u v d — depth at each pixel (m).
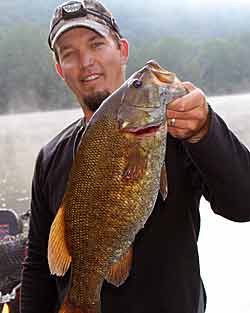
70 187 0.69
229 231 2.08
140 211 0.65
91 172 0.67
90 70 0.93
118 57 0.96
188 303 0.77
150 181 0.64
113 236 0.66
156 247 0.77
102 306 0.78
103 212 0.66
